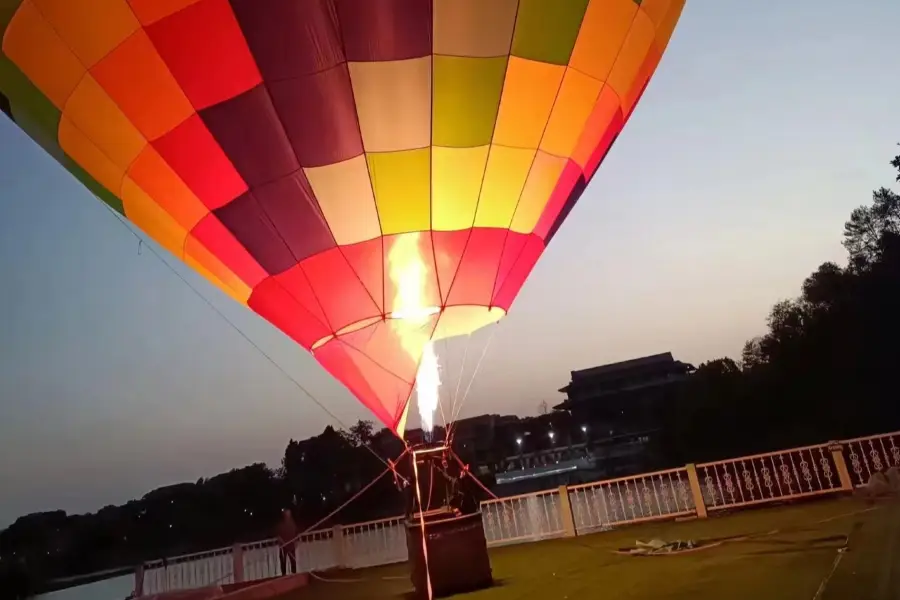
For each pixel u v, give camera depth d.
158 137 6.21
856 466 11.38
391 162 6.38
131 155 6.44
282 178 6.34
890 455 12.32
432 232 6.77
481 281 7.13
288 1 5.62
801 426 31.98
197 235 6.84
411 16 5.84
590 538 10.77
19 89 6.49
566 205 7.87
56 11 5.70
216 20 5.65
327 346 7.17
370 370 7.09
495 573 8.54
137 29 5.68
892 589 5.16
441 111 6.30
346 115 6.11
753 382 35.66
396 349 7.03
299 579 10.62
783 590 5.65
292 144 6.18
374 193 6.48
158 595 10.65
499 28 6.13
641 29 7.21
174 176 6.44
